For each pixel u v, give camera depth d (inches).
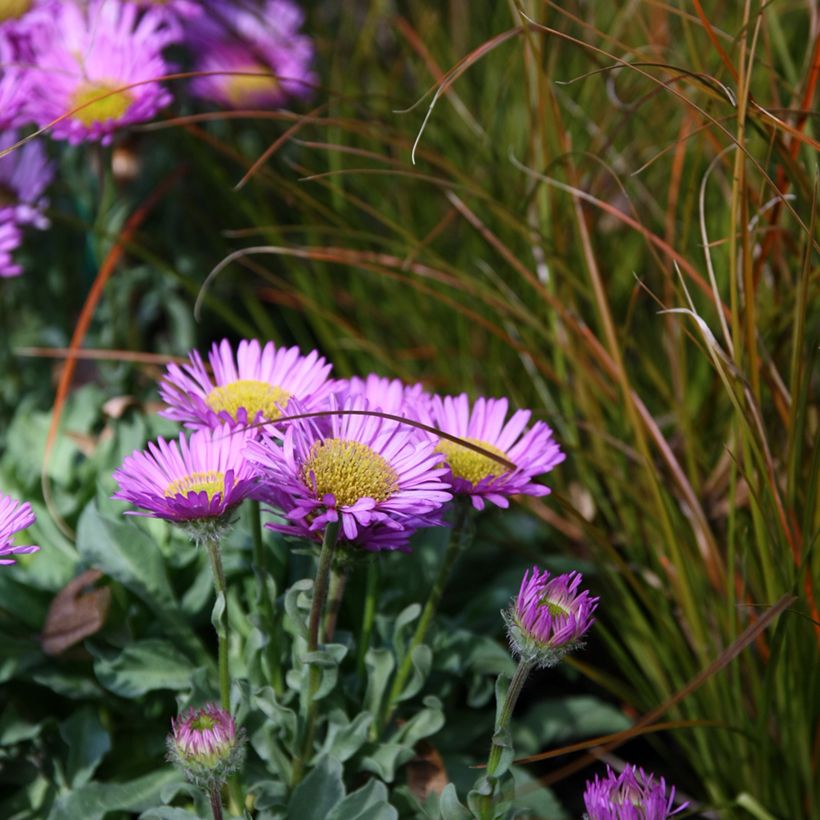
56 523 28.9
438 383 32.3
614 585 29.7
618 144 32.5
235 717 25.7
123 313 33.1
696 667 28.6
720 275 30.5
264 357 26.4
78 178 32.8
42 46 30.5
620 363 28.3
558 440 30.8
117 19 31.3
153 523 28.5
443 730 28.2
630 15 31.2
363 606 28.1
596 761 29.7
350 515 24.2
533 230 29.7
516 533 30.6
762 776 27.3
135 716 27.8
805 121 27.7
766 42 28.9
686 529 28.5
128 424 30.1
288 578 28.3
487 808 24.7
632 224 28.1
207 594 28.0
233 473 24.1
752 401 26.8
